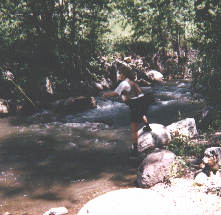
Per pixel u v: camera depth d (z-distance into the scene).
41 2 12.32
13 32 12.70
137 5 16.58
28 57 12.34
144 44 17.23
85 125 8.72
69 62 13.31
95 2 13.05
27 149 6.95
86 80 13.74
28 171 5.79
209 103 8.08
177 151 5.79
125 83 5.55
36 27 12.54
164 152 5.03
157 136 6.17
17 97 11.09
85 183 5.20
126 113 9.93
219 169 4.57
